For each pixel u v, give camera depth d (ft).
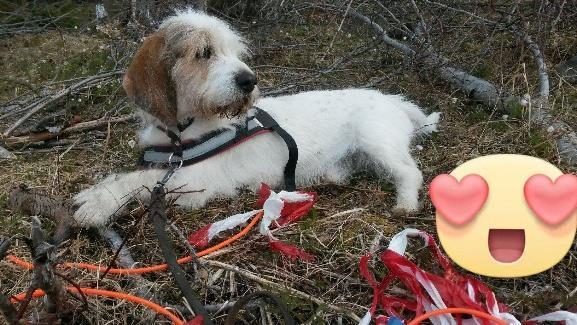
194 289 4.28
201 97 4.93
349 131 5.73
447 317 3.80
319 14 9.12
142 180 4.97
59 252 4.52
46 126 6.63
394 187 5.47
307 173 5.63
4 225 4.77
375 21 8.42
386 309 3.99
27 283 4.26
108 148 6.14
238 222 4.68
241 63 5.00
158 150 5.09
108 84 7.39
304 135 5.57
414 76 7.14
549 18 6.93
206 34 4.99
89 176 5.61
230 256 4.53
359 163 5.78
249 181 5.29
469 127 6.30
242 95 4.90
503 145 5.77
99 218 4.76
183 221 4.91
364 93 5.97
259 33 8.32
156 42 5.07
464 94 6.96
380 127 5.56
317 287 4.30
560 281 4.34
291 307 4.06
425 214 5.05
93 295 4.12
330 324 4.07
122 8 9.51
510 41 7.57
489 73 7.16
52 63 8.93
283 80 7.48
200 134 5.11
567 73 7.07
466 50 7.63
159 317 4.08
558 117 6.02
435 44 7.22
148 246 4.65
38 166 5.79
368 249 4.56
